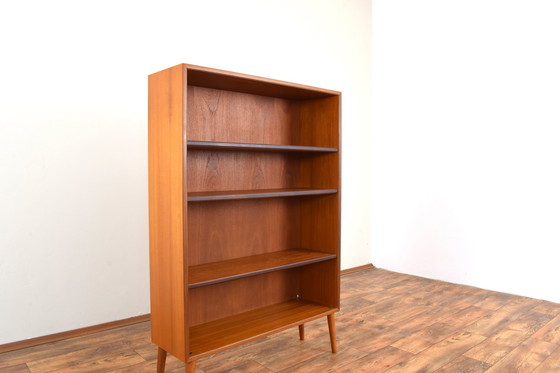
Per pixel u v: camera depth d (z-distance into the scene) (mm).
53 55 2607
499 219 3711
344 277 4258
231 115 2471
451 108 3986
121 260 2924
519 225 3592
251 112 2562
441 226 4105
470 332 2803
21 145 2518
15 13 2473
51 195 2629
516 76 3557
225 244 2490
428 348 2557
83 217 2756
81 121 2727
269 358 2428
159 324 2080
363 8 4574
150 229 2113
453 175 3998
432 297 3572
